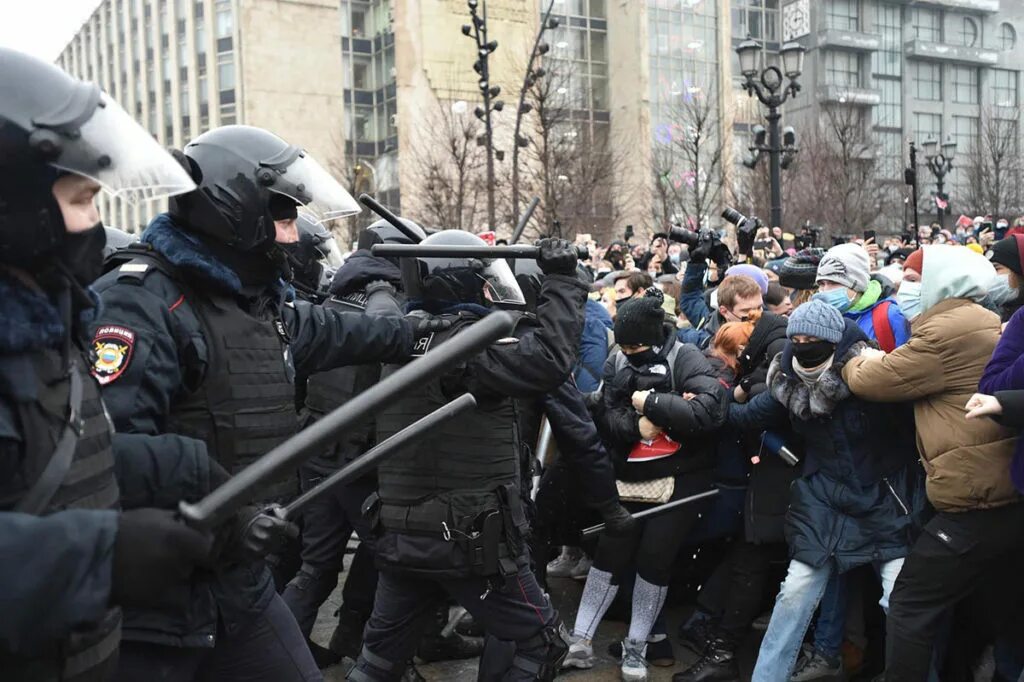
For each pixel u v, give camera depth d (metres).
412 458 2.96
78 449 1.62
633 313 4.20
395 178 42.28
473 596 3.01
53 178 1.54
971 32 66.56
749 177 28.45
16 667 1.48
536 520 4.59
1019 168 38.25
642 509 4.20
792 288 5.55
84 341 1.78
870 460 3.67
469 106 35.66
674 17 47.66
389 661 3.12
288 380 2.46
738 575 4.21
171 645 2.08
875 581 4.17
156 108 52.31
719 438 4.26
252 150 2.41
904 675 3.32
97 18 59.66
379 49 46.25
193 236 2.35
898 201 39.47
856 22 62.34
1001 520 3.19
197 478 1.98
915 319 3.44
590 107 46.12
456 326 2.93
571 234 22.16
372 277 4.17
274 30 44.25
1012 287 3.82
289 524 1.88
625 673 4.15
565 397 3.72
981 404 2.97
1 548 1.26
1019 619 3.57
